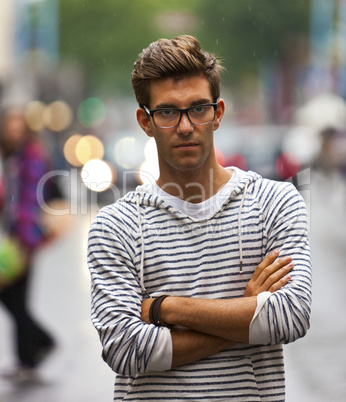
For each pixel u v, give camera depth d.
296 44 77.44
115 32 77.38
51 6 76.56
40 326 10.34
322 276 15.58
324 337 10.93
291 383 9.00
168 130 4.30
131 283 4.31
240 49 76.62
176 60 4.26
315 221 25.17
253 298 4.14
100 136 56.91
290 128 47.56
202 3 75.25
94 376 9.49
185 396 4.18
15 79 57.91
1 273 9.76
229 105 88.44
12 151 10.03
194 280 4.29
